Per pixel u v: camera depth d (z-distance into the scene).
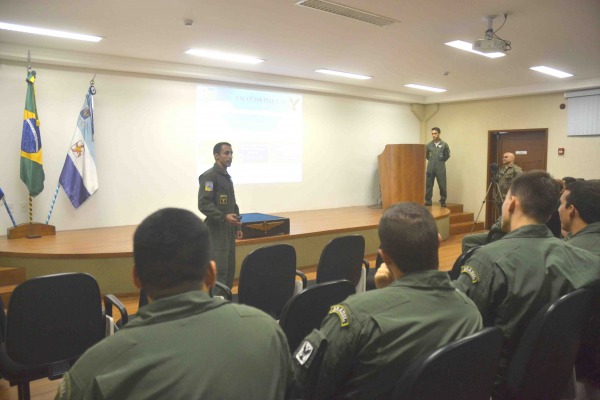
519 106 8.27
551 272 1.57
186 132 6.35
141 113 5.98
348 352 1.13
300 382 1.14
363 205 8.61
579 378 1.96
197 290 0.89
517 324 1.57
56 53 5.16
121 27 4.38
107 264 4.31
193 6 3.82
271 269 2.81
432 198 9.62
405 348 1.10
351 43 5.06
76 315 2.12
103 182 5.74
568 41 4.94
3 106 5.06
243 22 4.28
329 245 3.05
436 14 4.07
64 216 5.50
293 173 7.53
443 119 9.40
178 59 5.80
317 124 7.83
